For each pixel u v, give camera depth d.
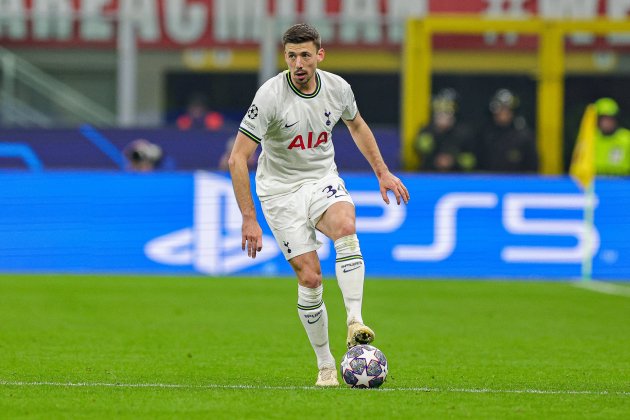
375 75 68.81
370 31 68.19
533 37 68.31
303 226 25.11
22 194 56.38
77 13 66.75
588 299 48.38
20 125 68.31
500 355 32.12
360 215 56.84
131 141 61.56
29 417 21.48
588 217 57.47
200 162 61.59
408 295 49.03
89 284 51.44
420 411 22.31
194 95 69.00
